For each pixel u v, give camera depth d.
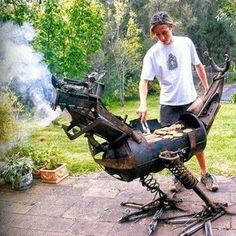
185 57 3.36
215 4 21.19
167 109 3.49
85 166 4.46
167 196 3.29
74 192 3.80
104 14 13.59
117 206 3.42
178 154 2.80
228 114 7.98
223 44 22.59
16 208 3.52
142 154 2.66
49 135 6.13
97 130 2.58
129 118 9.23
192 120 3.09
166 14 3.24
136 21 17.00
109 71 13.68
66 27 8.97
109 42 14.01
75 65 9.25
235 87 17.05
